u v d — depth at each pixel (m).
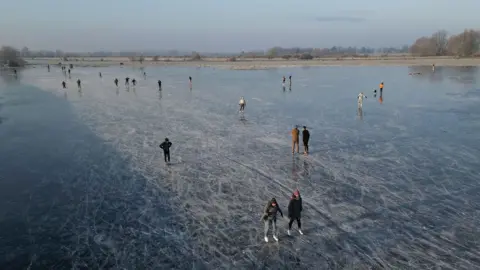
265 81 58.72
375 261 9.10
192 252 9.72
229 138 21.86
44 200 13.23
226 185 14.45
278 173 15.66
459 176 14.93
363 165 16.52
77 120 27.67
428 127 23.94
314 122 26.06
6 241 10.45
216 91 45.31
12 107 33.81
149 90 46.88
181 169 16.44
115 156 18.52
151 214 12.02
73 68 104.25
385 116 27.86
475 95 38.38
